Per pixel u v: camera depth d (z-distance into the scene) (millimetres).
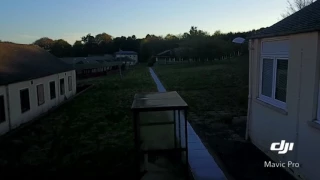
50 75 19797
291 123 6617
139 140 7383
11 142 11164
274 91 7672
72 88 25844
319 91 5656
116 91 28297
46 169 8086
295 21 7172
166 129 7695
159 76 43938
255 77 8805
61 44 99312
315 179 5719
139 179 6941
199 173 7215
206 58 64062
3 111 13016
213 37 73500
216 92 23422
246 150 8695
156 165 7305
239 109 15883
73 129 13250
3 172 7906
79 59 68625
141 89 29156
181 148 7340
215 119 13367
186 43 72938
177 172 7098
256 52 8648
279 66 7375
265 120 8156
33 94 16641
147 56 100875
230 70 42312
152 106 7082
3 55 18344
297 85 6328
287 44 6863
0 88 12805
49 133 12742
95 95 25766
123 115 16047
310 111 5852
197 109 16234
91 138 11516
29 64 19234
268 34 7469
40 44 98500
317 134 5605
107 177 7277
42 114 17406
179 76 40875
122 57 92438
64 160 8922
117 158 8789
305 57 5996
